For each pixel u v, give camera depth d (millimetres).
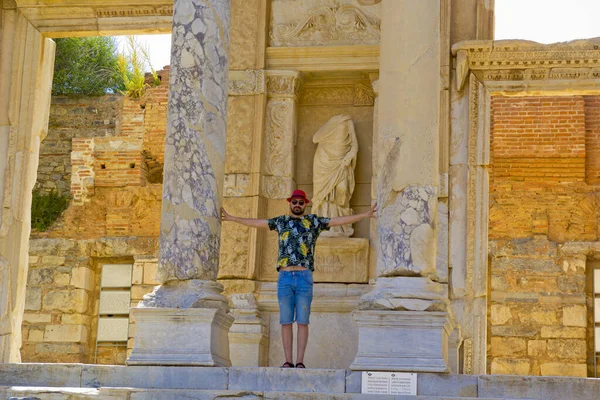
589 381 9711
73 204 21359
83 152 21578
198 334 10648
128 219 21078
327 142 14055
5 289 14328
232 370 10250
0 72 14992
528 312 20438
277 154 14188
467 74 14156
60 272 20828
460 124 13961
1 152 14766
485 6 14250
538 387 9781
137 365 10586
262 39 14398
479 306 13523
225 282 13766
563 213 20906
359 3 14359
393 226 10961
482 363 13398
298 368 10234
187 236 11180
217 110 11711
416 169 11039
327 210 13852
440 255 13484
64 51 24078
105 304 20953
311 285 11266
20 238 14688
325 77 14484
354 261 13750
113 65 24750
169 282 11125
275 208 14070
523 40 14000
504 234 20922
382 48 11508
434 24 11375
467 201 13742
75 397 9961
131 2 15078
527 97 21484
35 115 15133
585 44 13953
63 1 15094
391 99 11258
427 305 10453
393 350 10289
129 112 21844
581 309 20297
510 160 21312
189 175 11359
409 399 9562
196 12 11789
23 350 20531
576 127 21203
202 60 11672
